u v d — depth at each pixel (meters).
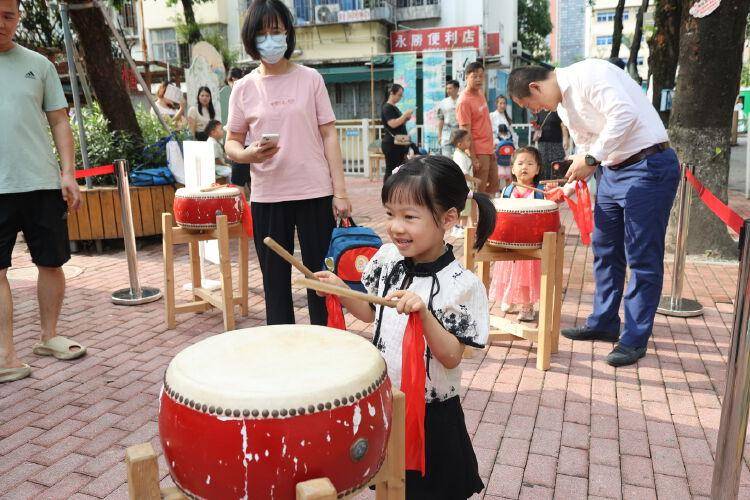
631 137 3.70
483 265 4.45
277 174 3.61
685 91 6.47
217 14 21.53
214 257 6.29
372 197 12.03
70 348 4.22
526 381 3.75
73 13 7.86
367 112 20.81
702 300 5.31
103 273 6.55
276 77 3.59
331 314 1.89
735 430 1.99
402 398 1.50
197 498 1.24
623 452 2.95
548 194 4.38
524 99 3.94
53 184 3.88
